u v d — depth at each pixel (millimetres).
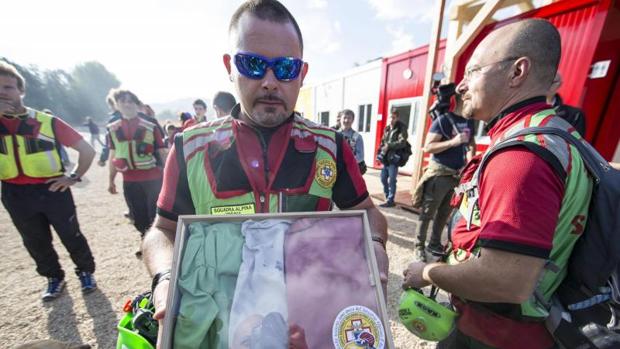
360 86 9891
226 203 945
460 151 2709
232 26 948
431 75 4477
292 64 929
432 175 2785
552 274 879
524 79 916
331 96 11836
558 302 919
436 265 999
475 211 949
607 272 782
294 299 707
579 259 832
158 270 860
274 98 934
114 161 3031
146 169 3102
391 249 3307
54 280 2418
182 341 661
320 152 1041
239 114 1067
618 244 761
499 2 3260
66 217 2273
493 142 972
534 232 690
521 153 754
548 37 884
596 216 787
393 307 2295
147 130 3062
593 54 2791
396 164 4883
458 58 4035
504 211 730
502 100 986
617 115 3152
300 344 668
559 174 730
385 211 4770
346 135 4371
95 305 2320
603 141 3268
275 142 1004
